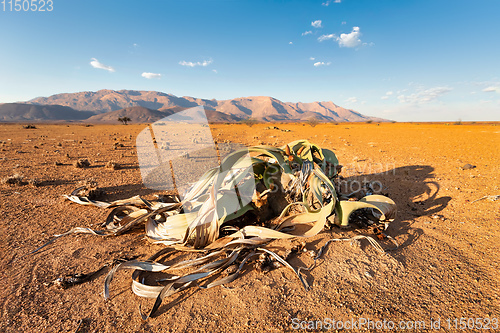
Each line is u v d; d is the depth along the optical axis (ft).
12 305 8.71
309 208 13.25
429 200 18.84
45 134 110.01
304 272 10.37
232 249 11.01
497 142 56.90
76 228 13.38
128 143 69.72
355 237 12.50
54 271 10.66
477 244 12.46
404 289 9.37
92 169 33.06
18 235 13.88
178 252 11.91
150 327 7.80
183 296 9.17
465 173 25.91
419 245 12.50
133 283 9.36
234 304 8.71
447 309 8.39
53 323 7.97
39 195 21.31
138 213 14.06
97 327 7.80
